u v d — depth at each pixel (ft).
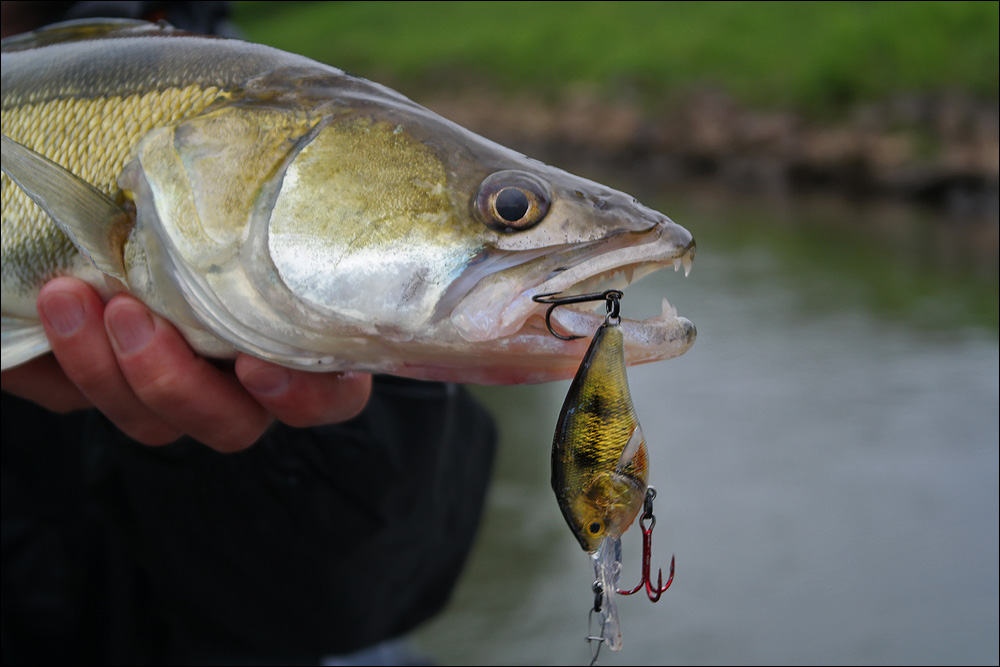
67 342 1.30
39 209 1.35
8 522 1.65
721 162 12.08
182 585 1.56
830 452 3.69
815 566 2.86
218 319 1.28
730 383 4.43
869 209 9.29
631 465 1.14
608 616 1.13
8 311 1.40
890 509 3.21
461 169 1.26
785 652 2.46
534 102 17.13
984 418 3.99
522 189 1.24
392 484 1.58
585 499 1.14
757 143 11.69
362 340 1.27
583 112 15.08
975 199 9.24
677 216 8.86
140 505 1.51
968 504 3.26
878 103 11.10
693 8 18.20
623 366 1.14
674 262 1.26
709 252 7.23
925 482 3.41
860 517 3.18
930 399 4.20
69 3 1.69
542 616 2.65
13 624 1.66
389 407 1.58
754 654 2.48
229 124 1.27
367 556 1.60
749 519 3.17
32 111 1.34
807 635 2.52
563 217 1.25
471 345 1.25
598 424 1.14
